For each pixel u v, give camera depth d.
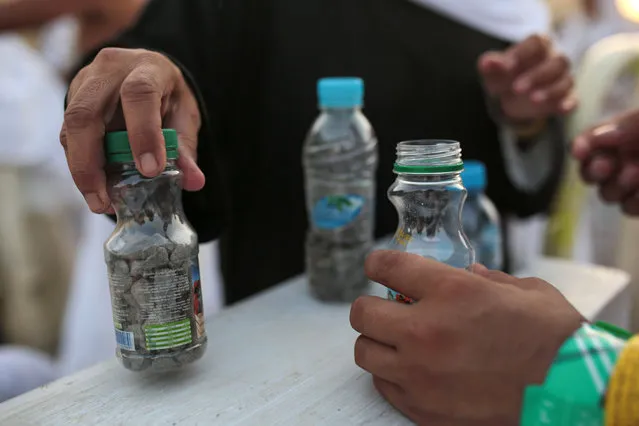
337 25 1.10
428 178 0.59
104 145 0.54
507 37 1.20
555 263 1.05
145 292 0.54
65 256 1.95
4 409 0.57
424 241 0.64
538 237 1.42
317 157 0.91
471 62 1.16
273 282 1.17
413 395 0.52
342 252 0.82
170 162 0.57
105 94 0.54
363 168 0.90
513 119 1.16
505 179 1.21
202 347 0.59
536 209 1.23
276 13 1.09
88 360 1.45
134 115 0.52
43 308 1.94
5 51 1.80
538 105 1.08
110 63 0.58
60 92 1.95
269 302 0.85
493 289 0.51
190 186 0.60
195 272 0.58
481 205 0.93
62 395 0.59
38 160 1.85
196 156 0.68
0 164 1.79
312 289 0.86
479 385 0.49
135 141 0.52
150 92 0.53
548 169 1.23
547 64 1.06
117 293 0.55
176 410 0.56
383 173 1.13
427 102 1.14
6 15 1.33
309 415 0.55
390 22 1.12
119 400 0.58
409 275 0.54
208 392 0.60
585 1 1.98
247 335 0.73
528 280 0.58
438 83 1.14
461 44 1.16
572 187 1.28
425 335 0.50
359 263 0.83
